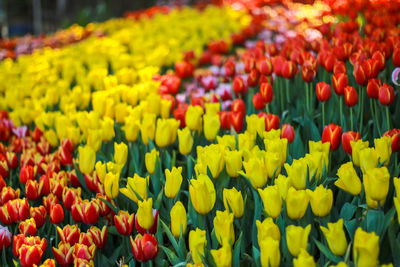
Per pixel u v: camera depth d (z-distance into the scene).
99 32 9.17
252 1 9.58
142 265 2.23
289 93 3.89
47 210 2.63
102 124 3.17
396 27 5.07
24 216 2.49
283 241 2.01
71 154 3.26
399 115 3.32
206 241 2.05
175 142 3.35
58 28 16.97
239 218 2.22
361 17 6.36
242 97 4.16
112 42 7.08
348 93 2.94
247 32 7.46
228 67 4.41
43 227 2.57
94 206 2.37
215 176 2.38
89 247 2.21
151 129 2.98
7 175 2.96
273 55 4.46
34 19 17.28
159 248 2.30
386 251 2.02
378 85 2.98
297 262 1.77
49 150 3.40
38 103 4.21
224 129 3.19
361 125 3.14
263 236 1.92
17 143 3.47
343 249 1.86
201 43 7.13
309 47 4.46
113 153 3.31
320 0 8.29
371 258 1.73
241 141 2.62
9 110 4.88
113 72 6.04
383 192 1.96
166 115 3.52
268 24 7.83
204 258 2.00
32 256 2.13
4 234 2.34
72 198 2.56
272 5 9.29
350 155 2.57
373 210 2.03
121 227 2.28
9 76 5.82
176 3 13.12
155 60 5.60
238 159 2.34
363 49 3.73
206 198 2.13
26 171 2.80
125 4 16.02
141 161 3.08
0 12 18.08
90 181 2.69
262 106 3.37
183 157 3.21
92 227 2.30
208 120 2.89
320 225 2.08
